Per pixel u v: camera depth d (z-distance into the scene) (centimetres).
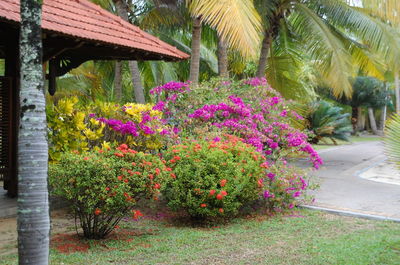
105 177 514
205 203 638
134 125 769
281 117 934
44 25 607
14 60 704
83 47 812
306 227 647
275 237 585
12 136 707
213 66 2125
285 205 761
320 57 1441
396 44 1415
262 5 1445
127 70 2077
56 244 526
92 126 782
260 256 498
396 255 498
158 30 1742
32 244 283
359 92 4019
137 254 500
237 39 876
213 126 828
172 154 672
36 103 287
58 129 733
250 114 860
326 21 1619
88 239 550
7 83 697
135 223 650
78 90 1730
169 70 2044
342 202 838
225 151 669
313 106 2617
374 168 1506
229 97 894
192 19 1334
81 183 507
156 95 1035
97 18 859
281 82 1859
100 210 520
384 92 4091
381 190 983
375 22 1447
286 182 740
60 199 710
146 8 1616
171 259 484
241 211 734
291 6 1573
